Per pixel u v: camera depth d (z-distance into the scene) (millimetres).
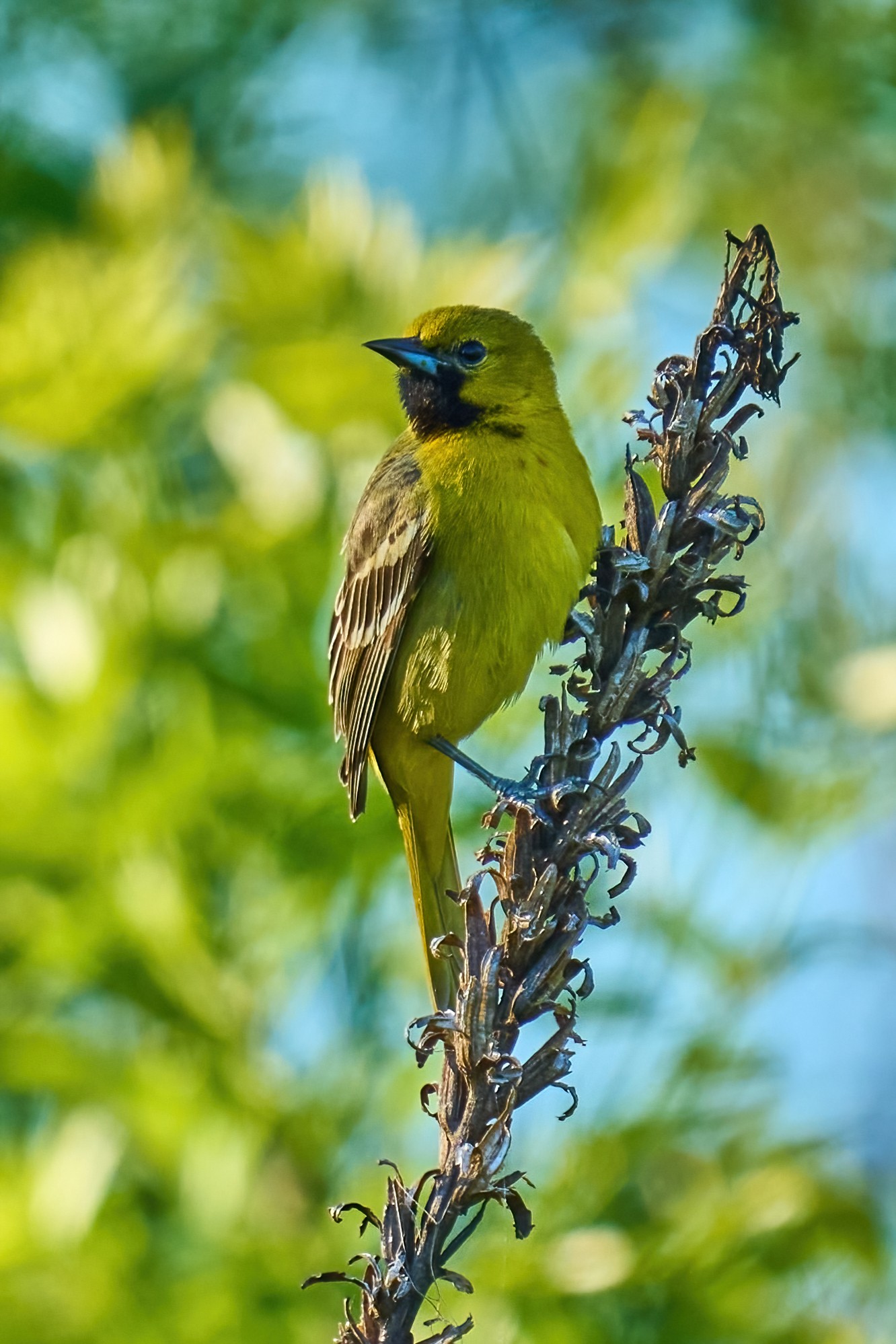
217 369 11156
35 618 10320
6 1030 9938
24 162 14016
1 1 14438
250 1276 9344
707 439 7332
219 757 10055
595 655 7246
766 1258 9422
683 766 7227
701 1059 9883
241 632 10633
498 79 15516
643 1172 9656
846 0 15484
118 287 10508
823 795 10562
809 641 11445
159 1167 9727
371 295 11008
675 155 12148
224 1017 9891
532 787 6902
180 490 10969
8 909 10016
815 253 15461
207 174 12625
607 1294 9320
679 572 7223
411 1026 6324
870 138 15656
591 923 6465
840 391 14875
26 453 10930
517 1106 6199
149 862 10070
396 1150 9852
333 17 15305
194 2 14664
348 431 10922
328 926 10336
